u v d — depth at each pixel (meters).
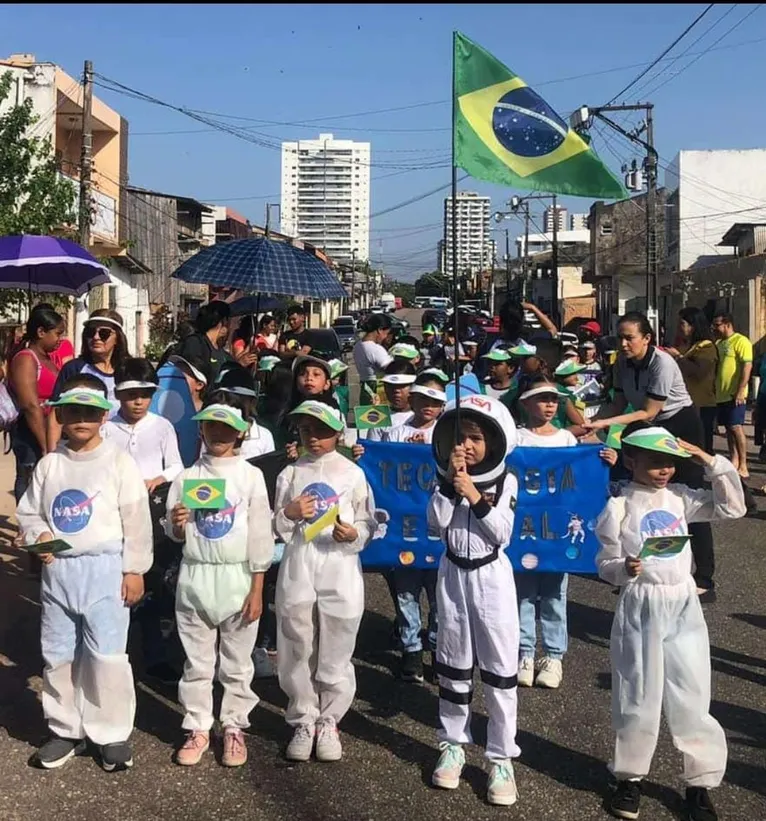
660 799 4.02
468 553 4.05
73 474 4.25
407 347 6.51
